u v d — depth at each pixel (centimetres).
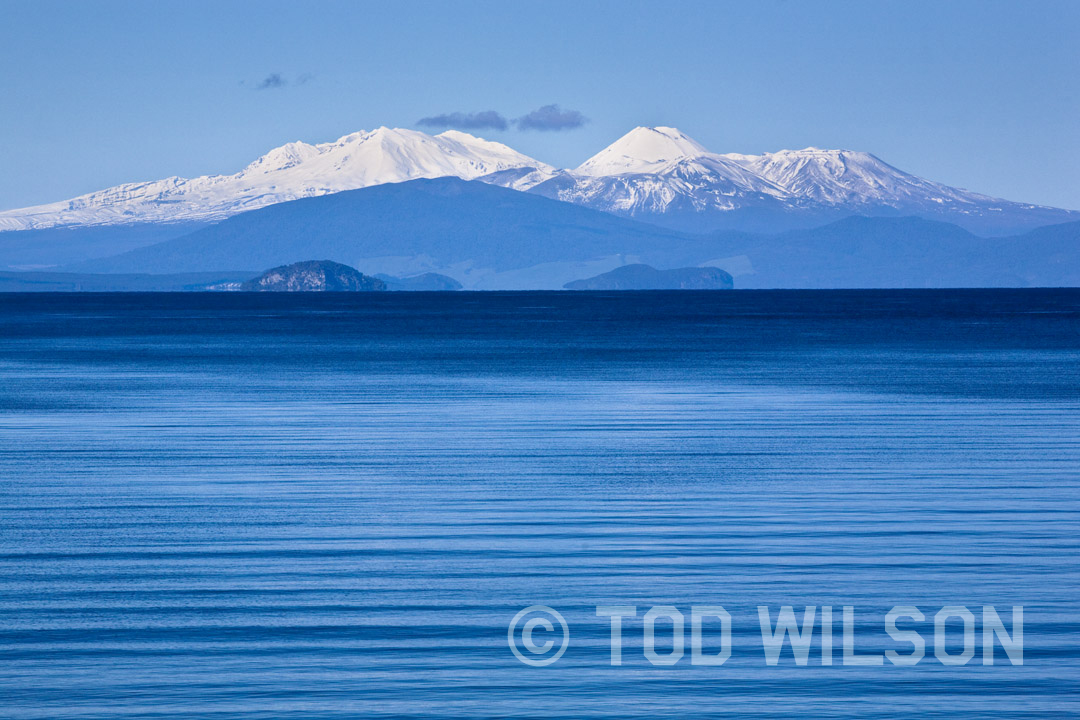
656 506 7444
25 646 4650
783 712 4069
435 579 5628
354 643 4703
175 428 11906
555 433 11481
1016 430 11581
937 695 4225
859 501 7594
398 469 9038
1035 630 4872
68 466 9219
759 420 12588
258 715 4012
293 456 9819
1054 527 6756
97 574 5709
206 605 5197
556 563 5934
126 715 4009
